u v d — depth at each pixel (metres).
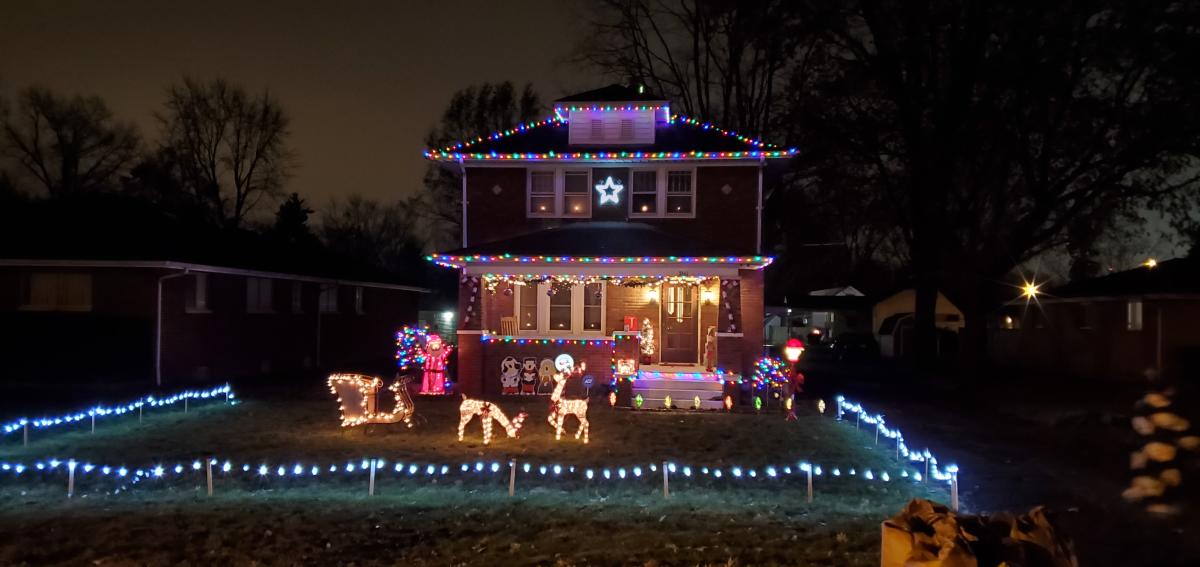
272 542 8.48
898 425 18.47
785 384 19.03
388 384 25.19
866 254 69.06
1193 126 25.38
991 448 15.22
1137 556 8.11
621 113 22.77
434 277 68.50
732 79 38.97
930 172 30.03
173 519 9.30
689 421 17.44
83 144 51.38
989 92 28.00
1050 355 35.84
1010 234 30.55
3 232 25.67
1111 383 28.97
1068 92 27.42
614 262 20.50
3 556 7.98
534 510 9.72
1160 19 24.94
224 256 27.88
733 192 22.30
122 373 23.67
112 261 23.67
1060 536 5.60
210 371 26.36
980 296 29.34
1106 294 28.91
